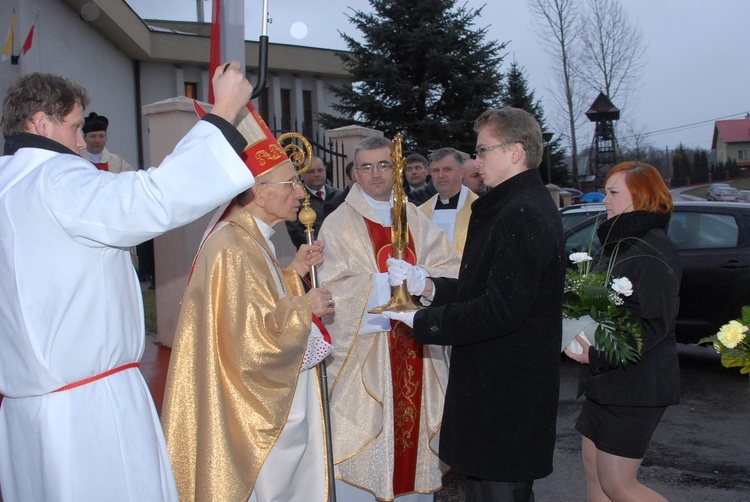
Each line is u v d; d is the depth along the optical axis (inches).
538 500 161.3
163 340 273.0
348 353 137.3
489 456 98.2
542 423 98.7
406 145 698.8
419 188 270.7
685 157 1845.5
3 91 374.9
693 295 260.2
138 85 681.6
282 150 113.0
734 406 225.3
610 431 112.5
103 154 235.1
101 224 76.5
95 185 77.7
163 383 228.5
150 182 77.4
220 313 101.6
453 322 98.6
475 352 100.8
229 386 101.5
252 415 101.7
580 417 120.0
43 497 78.3
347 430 135.6
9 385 80.2
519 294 94.7
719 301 256.4
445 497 164.1
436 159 203.5
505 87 768.9
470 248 105.0
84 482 77.8
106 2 527.8
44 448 77.6
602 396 111.9
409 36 704.4
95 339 79.8
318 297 111.3
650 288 108.7
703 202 272.4
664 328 108.3
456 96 714.8
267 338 101.7
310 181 243.3
